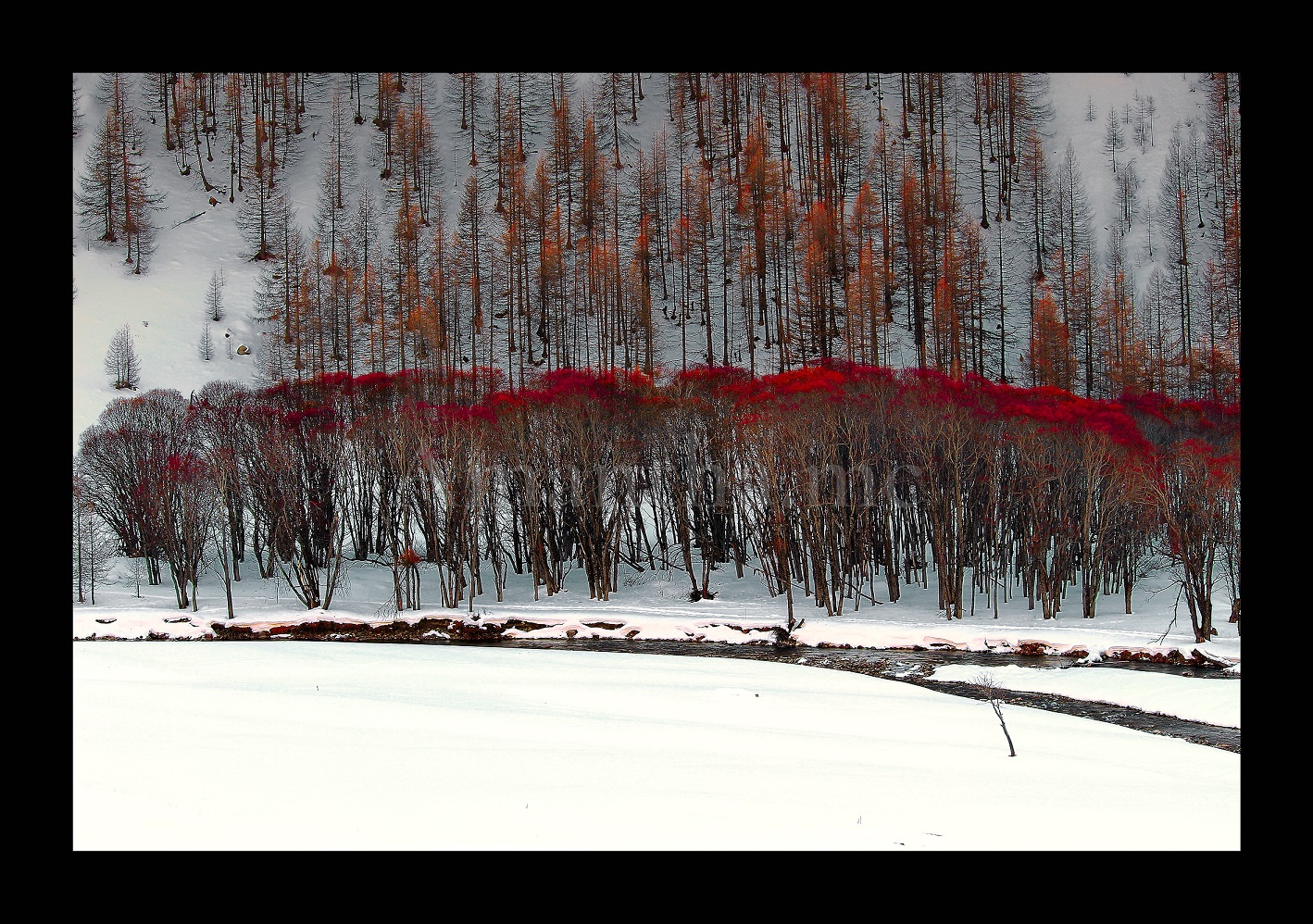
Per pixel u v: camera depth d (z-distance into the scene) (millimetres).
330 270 133750
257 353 122750
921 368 90375
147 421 88000
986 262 127375
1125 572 70562
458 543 80125
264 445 81000
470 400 94062
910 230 125500
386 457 84938
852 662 62125
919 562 81750
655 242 138375
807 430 75312
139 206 138875
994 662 60594
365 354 124438
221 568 86500
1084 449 70500
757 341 122750
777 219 127750
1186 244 127625
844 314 120875
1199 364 102062
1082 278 119812
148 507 81812
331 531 79812
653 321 125625
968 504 74375
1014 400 80062
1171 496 64875
